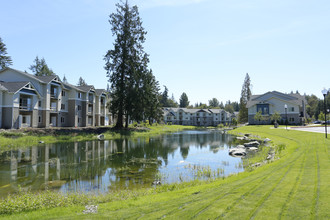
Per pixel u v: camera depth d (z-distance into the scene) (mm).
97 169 14758
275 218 4773
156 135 43938
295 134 27516
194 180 11445
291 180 7832
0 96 30969
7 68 36312
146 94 42938
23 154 19859
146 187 10883
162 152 22234
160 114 69625
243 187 7570
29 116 35125
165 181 11969
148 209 6285
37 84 36812
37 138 27797
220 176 12773
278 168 10812
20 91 32500
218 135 44938
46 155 19562
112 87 42062
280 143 25016
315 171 8961
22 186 11086
